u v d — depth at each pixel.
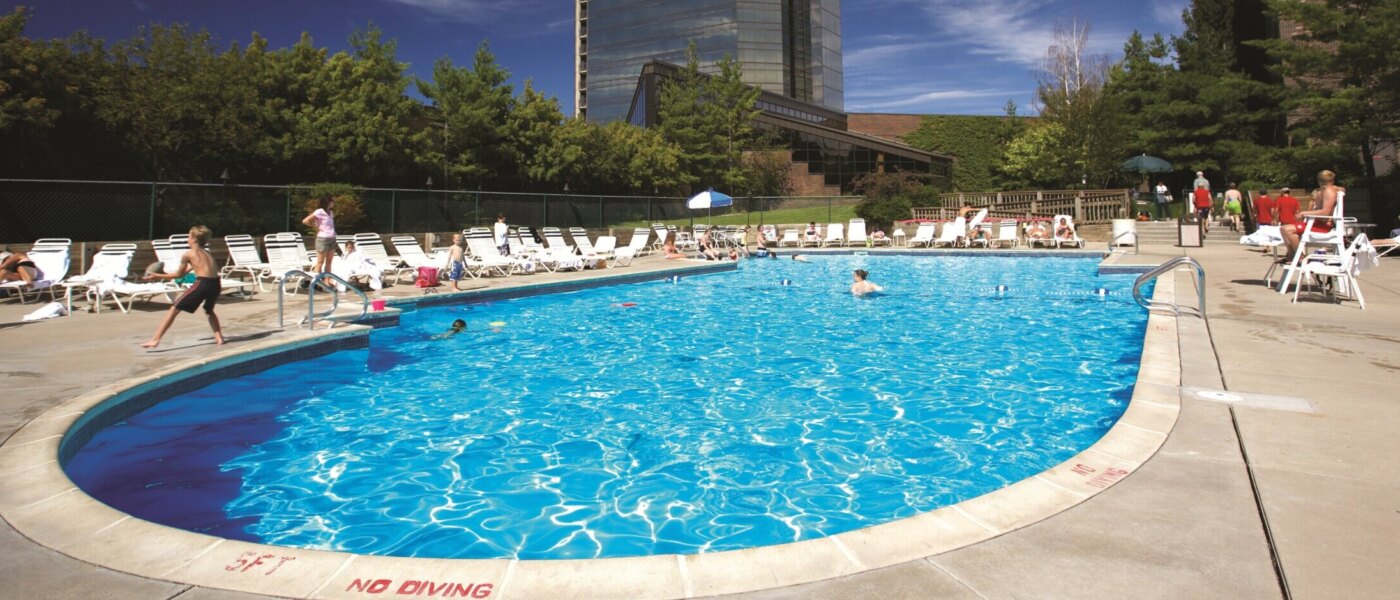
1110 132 34.59
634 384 7.18
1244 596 2.36
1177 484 3.33
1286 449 3.79
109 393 5.40
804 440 5.41
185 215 17.44
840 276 18.36
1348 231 11.20
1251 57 34.34
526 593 2.45
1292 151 23.22
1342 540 2.75
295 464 4.94
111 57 20.55
